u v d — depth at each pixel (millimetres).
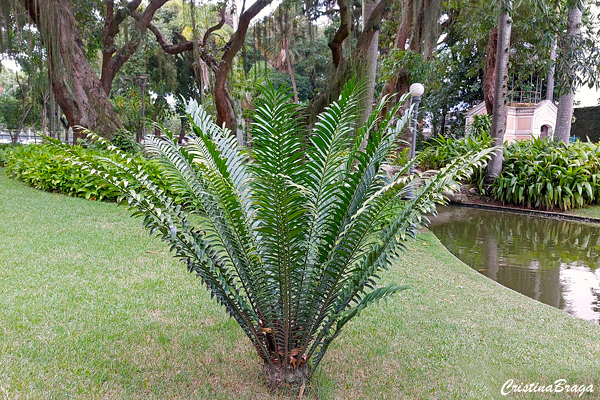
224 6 16172
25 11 11156
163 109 24469
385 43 19078
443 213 11125
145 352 2855
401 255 6094
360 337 3340
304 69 25094
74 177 8219
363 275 2324
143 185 2328
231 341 3119
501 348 3271
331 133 2152
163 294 3928
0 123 30344
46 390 2299
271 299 2361
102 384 2424
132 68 21250
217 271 2555
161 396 2369
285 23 13773
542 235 8562
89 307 3469
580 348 3338
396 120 2596
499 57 11766
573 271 5973
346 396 2510
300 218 2121
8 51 11750
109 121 11766
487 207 12094
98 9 13328
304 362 2566
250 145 2148
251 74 19750
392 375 2791
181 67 22672
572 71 11742
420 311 3971
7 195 7879
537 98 23797
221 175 2193
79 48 11734
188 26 19531
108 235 5766
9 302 3402
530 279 5562
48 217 6477
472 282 5023
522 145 13289
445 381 2748
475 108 21141
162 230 2314
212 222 2418
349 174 2184
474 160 2145
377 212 2219
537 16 10977
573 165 11336
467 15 12789
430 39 11133
